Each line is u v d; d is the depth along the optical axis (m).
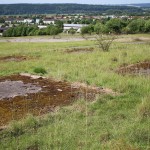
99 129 9.45
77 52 30.42
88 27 71.19
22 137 9.06
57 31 79.19
